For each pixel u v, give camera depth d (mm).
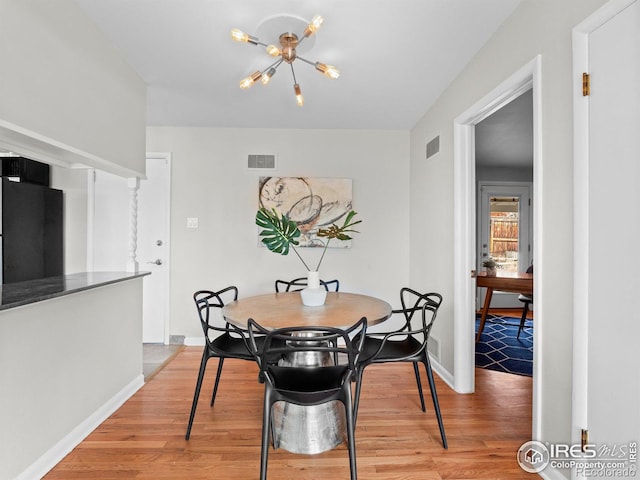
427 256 3197
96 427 2006
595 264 1316
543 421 1607
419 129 3453
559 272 1507
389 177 3760
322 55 2273
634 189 1159
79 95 1896
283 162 3707
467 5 1796
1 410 1405
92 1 1810
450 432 1963
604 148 1274
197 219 3652
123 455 1740
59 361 1739
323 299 2109
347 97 2926
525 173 5594
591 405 1337
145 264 3656
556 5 1521
